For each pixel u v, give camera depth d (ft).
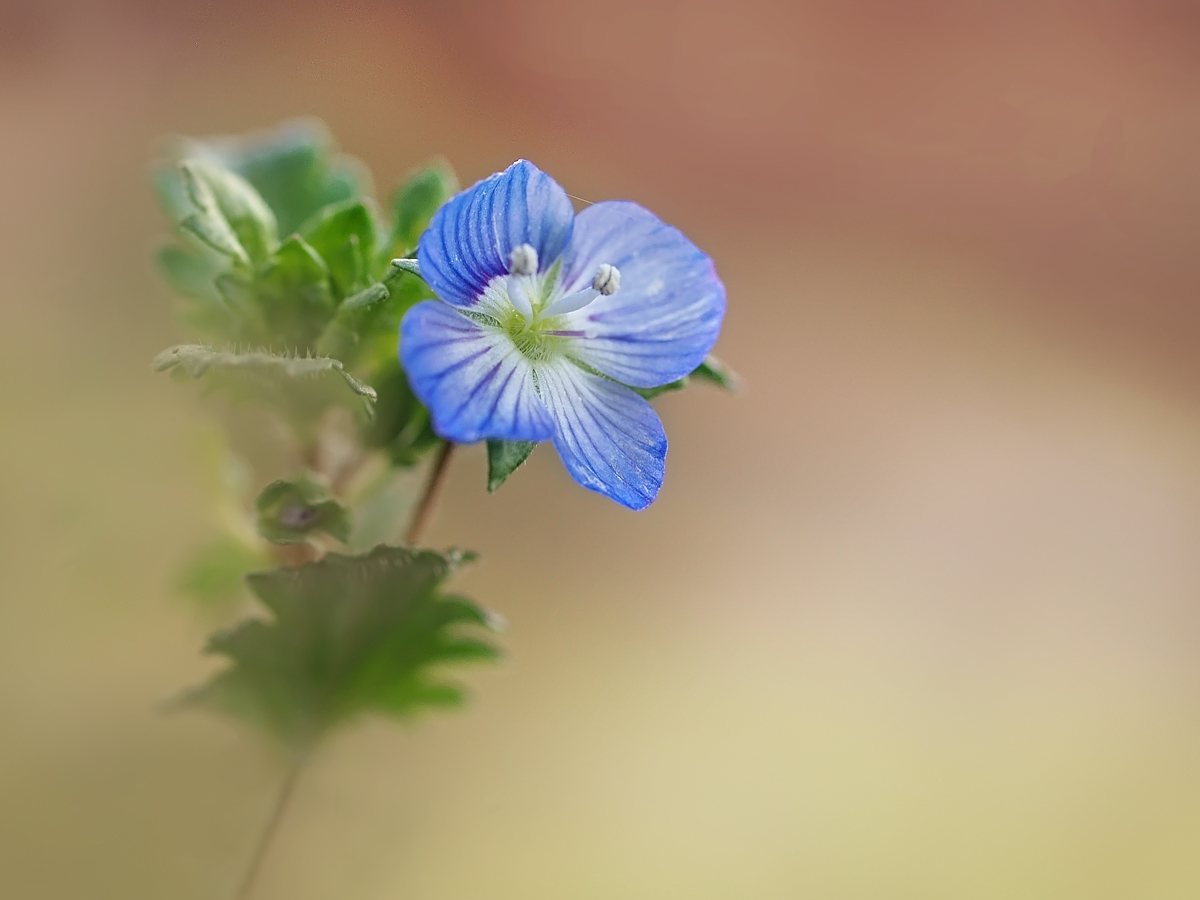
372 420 0.36
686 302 0.36
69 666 0.42
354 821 0.39
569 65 0.61
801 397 0.55
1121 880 0.45
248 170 0.38
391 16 0.57
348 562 0.36
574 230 0.36
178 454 0.40
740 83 0.65
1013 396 0.58
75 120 0.48
